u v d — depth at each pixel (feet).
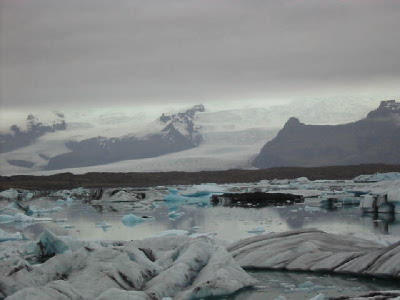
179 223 104.68
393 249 52.37
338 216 107.55
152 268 48.78
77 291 40.75
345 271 52.42
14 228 103.30
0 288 43.01
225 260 49.75
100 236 86.99
